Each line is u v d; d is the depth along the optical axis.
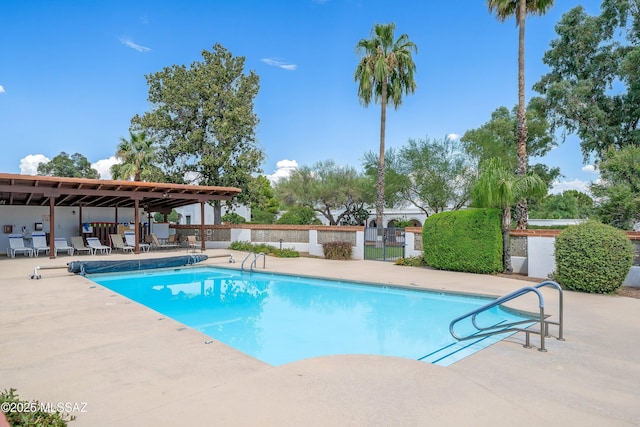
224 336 6.31
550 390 3.51
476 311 5.29
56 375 3.77
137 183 14.78
